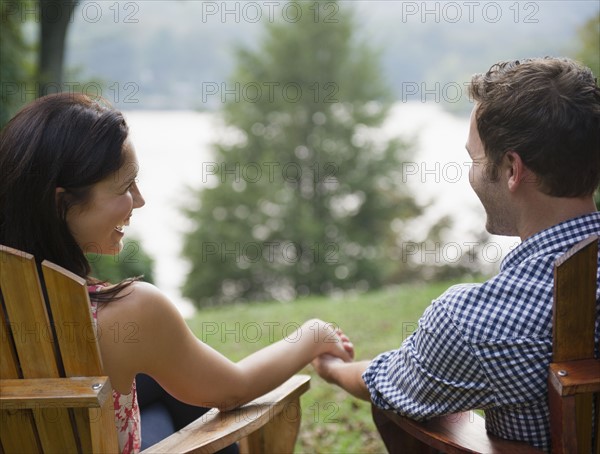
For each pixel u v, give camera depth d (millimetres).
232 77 16953
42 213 1365
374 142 16828
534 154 1376
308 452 2822
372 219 16562
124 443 1530
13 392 1267
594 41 6406
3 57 6812
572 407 1289
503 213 1493
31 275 1260
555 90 1370
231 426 1571
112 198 1419
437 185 16500
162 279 15133
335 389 3523
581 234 1398
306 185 16766
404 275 15391
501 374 1394
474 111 1540
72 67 9227
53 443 1388
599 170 1396
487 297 1413
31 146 1354
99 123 1391
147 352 1482
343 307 6219
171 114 22672
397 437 1768
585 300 1303
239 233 16125
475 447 1429
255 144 16812
